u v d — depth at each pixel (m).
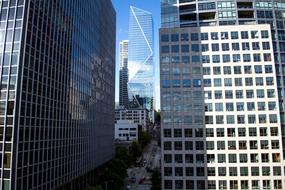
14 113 46.94
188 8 104.56
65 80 69.12
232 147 82.19
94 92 97.25
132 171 142.88
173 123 84.44
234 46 86.50
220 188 80.75
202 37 87.81
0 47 49.84
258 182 80.44
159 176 94.25
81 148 80.75
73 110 74.56
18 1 51.28
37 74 54.28
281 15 98.31
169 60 87.69
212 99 84.69
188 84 86.00
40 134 54.66
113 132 131.62
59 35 65.88
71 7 74.69
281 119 86.94
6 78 48.53
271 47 85.69
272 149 81.62
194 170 81.81
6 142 46.34
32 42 52.56
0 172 45.69
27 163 49.41
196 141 83.12
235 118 83.31
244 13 101.56
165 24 105.12
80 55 81.81
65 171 67.38
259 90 84.12
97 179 96.81
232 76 85.19
